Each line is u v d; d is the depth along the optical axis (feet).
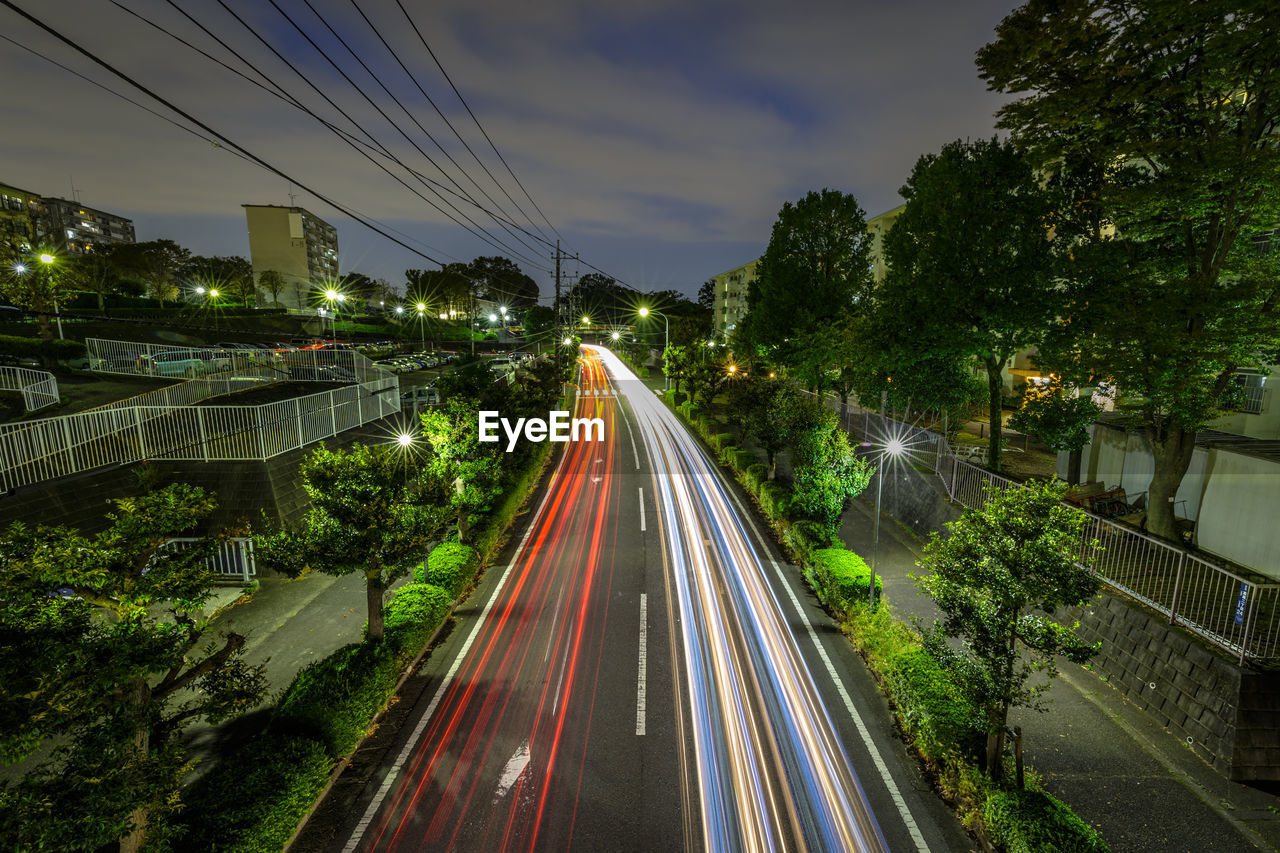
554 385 117.29
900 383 68.80
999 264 54.49
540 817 27.66
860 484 53.21
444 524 39.93
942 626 28.73
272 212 317.01
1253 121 34.37
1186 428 39.52
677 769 30.76
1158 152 35.78
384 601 48.26
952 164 58.13
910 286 62.69
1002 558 26.08
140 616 21.17
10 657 16.85
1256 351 38.22
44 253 98.37
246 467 53.67
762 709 35.63
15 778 28.94
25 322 122.83
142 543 21.84
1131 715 33.99
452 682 38.22
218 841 22.02
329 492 35.14
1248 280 34.63
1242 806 27.89
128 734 19.07
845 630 44.52
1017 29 38.86
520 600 49.49
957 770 28.35
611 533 65.21
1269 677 29.43
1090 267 48.21
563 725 34.12
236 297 236.02
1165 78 35.63
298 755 26.78
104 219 356.18
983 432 96.02
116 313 158.20
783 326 99.30
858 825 27.35
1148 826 26.84
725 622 45.98
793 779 30.12
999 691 25.73
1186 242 40.70
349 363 108.17
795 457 59.62
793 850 25.94
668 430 125.49
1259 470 40.22
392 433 81.25
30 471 45.98
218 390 81.97
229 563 50.34
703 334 209.87
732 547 61.31
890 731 33.86
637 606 48.49
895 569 54.95
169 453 54.34
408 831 26.84
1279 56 31.19
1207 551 43.55
